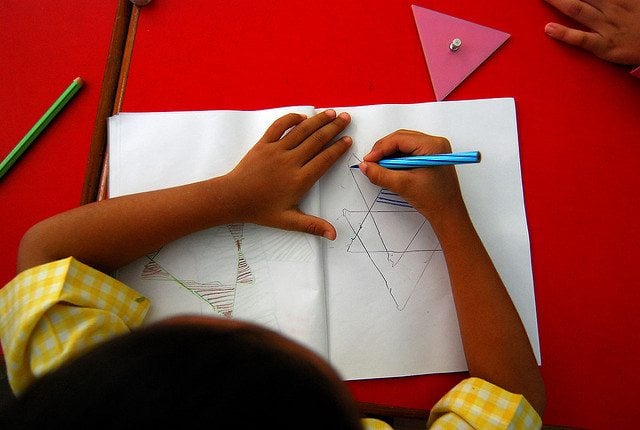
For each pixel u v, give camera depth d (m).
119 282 0.45
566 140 0.52
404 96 0.53
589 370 0.48
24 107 0.52
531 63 0.53
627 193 0.51
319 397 0.23
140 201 0.45
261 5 0.53
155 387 0.22
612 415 0.47
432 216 0.47
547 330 0.49
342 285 0.49
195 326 0.25
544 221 0.51
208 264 0.48
